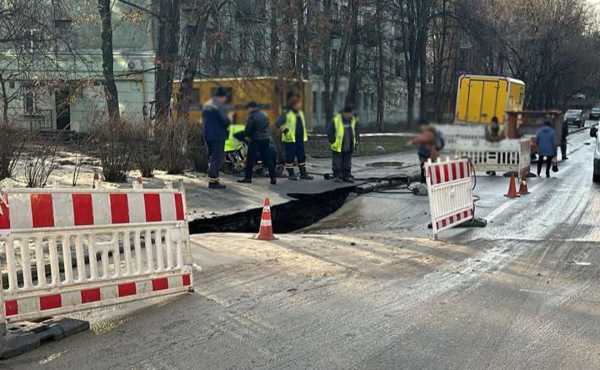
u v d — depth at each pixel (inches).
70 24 831.7
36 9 667.4
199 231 432.5
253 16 711.1
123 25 1113.4
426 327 218.1
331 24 925.8
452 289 268.1
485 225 442.0
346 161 636.1
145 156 577.6
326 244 370.0
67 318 222.1
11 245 206.5
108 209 232.7
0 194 205.2
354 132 621.0
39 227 213.2
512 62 1587.1
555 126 764.0
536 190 645.9
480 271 301.3
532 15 1568.7
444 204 405.1
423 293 261.7
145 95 1159.6
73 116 706.8
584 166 946.1
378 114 416.5
